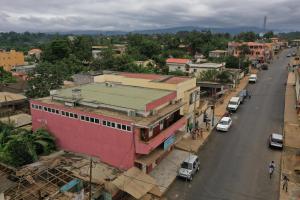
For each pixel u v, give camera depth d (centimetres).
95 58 9794
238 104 5484
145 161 2672
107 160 2847
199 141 3809
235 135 4116
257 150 3606
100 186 2384
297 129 4281
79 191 2286
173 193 2625
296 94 6109
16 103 4734
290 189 2672
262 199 2558
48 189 2292
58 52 9538
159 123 2955
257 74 8894
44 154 3030
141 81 4106
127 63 8400
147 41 12044
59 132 3156
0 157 2772
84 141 2977
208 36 13175
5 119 4084
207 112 5106
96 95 3394
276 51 14025
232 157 3403
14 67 9438
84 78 5078
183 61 8706
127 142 2672
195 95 4381
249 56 10538
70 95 3344
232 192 2662
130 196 2506
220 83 6378
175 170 3002
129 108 2873
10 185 2228
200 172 3030
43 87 5144
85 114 2886
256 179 2900
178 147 3588
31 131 3400
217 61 8988
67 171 2569
